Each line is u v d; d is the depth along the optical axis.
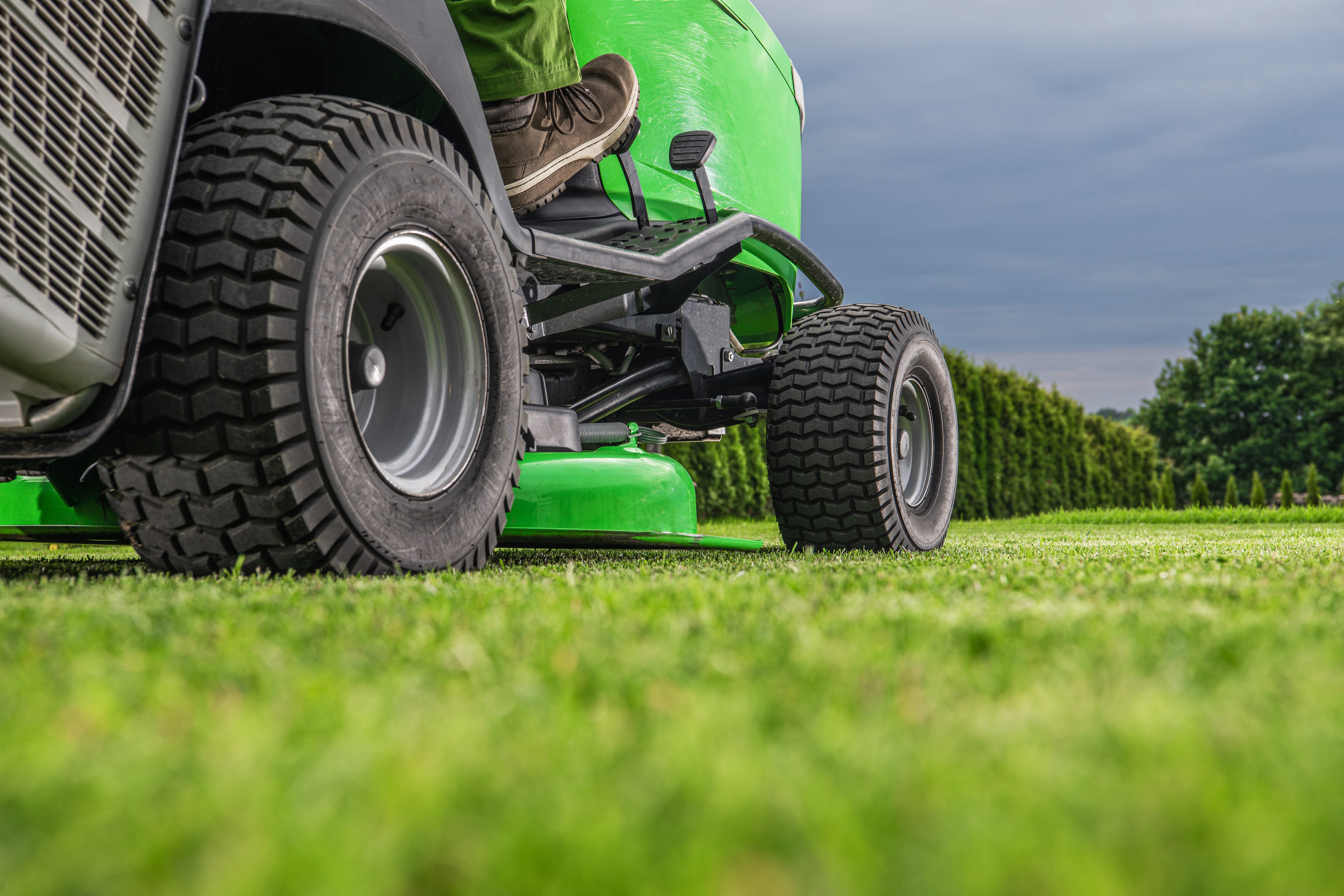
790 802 0.48
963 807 0.48
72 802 0.52
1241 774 0.54
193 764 0.57
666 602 1.33
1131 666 0.88
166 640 1.04
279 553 1.83
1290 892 0.39
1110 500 22.88
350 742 0.61
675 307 3.68
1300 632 1.07
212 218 1.78
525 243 2.49
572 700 0.75
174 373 1.76
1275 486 46.84
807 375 3.57
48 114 1.54
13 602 1.36
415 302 2.21
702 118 3.78
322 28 2.12
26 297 1.52
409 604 1.36
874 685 0.77
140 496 1.82
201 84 1.77
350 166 1.91
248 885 0.40
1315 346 47.16
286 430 1.76
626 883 0.40
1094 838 0.45
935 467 4.04
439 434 2.24
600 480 2.99
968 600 1.43
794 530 3.66
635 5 3.67
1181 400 49.09
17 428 1.64
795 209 4.35
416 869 0.42
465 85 2.32
